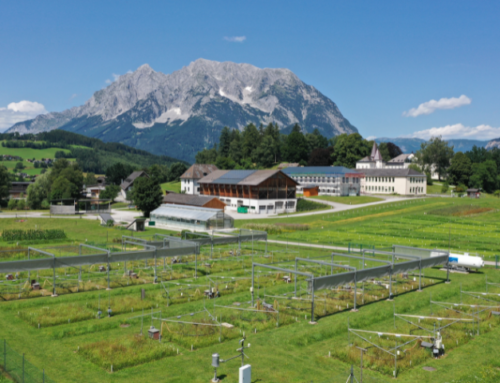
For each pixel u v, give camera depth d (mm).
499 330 43344
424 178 198000
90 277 64812
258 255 83125
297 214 147500
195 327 42469
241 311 48156
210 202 144000
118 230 119812
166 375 33500
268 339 40781
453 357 37219
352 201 169000
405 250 72688
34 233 105000
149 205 147250
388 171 196625
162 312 48094
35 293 55031
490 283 62719
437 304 52125
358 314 47875
